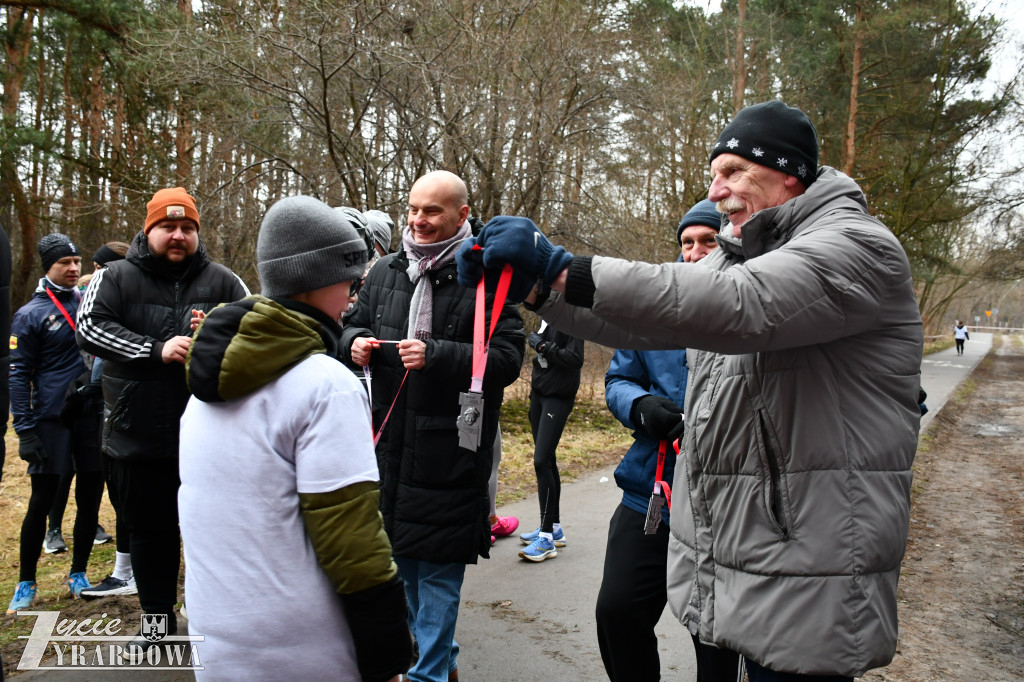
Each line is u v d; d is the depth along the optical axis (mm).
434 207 3014
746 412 1846
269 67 9195
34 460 3871
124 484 3207
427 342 2861
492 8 9891
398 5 9133
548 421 4824
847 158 19984
